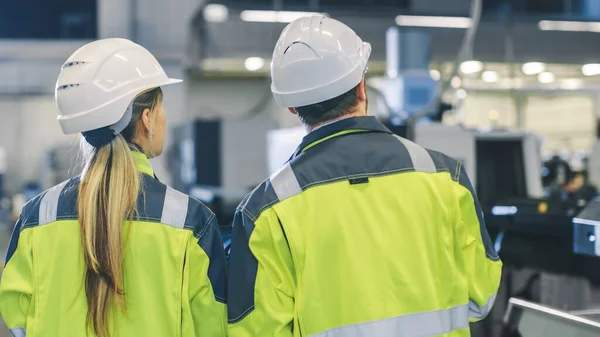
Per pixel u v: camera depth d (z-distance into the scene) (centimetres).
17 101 1507
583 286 304
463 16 1343
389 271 153
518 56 1367
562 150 1498
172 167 971
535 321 217
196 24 1168
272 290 154
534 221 310
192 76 1608
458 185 162
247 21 1272
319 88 160
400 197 157
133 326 163
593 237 217
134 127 170
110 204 161
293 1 1324
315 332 152
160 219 165
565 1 1456
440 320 155
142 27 1142
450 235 160
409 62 562
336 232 154
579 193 501
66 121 167
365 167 158
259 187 160
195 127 816
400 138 165
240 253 158
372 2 1401
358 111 165
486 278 165
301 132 534
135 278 163
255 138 827
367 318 151
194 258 167
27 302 171
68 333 164
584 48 1392
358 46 166
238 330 158
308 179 157
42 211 170
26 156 1509
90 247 159
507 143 461
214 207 702
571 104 1520
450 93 830
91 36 1519
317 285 153
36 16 1507
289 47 163
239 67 1356
